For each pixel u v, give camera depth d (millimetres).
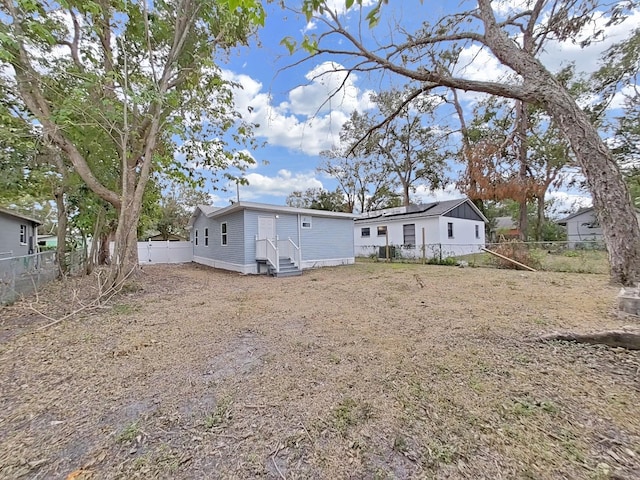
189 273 11281
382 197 25812
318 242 13547
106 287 6816
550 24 5590
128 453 1808
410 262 14305
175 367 2990
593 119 10133
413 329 3842
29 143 6523
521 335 3377
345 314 4727
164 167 10078
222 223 13250
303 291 6992
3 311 5301
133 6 7562
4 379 2814
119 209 7891
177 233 25531
